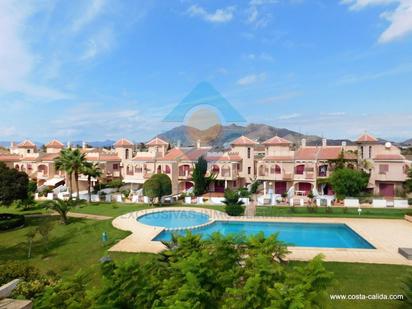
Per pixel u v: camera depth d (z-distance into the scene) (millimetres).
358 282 15539
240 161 53625
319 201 40156
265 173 52562
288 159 50875
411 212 34375
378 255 20391
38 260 21641
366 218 32344
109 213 37312
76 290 7781
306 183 50250
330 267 17875
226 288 6902
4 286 12188
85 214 37062
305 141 55312
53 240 26328
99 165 60781
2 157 66438
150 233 27109
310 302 6062
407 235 25594
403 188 45250
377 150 48094
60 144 71562
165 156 55719
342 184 40906
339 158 47344
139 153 59406
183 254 9000
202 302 6520
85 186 60188
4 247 25188
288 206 39875
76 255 22141
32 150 71875
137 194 48406
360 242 25469
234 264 8414
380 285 15125
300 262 18578
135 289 7160
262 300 6430
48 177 63094
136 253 21594
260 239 9242
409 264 18406
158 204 42062
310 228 30422
